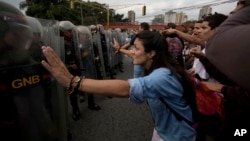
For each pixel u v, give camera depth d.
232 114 1.13
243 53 0.43
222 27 0.54
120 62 7.99
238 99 1.10
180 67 1.17
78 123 3.26
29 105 1.35
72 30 3.23
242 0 0.56
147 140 2.74
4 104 1.20
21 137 1.30
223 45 0.50
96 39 4.97
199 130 1.18
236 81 0.47
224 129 1.15
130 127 3.12
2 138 1.22
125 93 0.99
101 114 3.62
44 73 1.45
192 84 1.13
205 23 2.24
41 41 1.54
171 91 1.07
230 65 0.47
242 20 0.51
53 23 1.88
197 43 2.46
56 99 1.72
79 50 3.38
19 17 1.25
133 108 3.91
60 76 0.98
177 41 2.88
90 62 3.99
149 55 1.22
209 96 1.17
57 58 0.98
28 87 1.33
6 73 1.19
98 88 0.96
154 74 1.08
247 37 0.44
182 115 1.15
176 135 1.20
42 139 1.49
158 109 1.21
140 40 1.23
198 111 1.13
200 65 2.06
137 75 2.27
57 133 1.79
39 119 1.44
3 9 1.14
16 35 1.22
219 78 1.35
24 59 1.31
